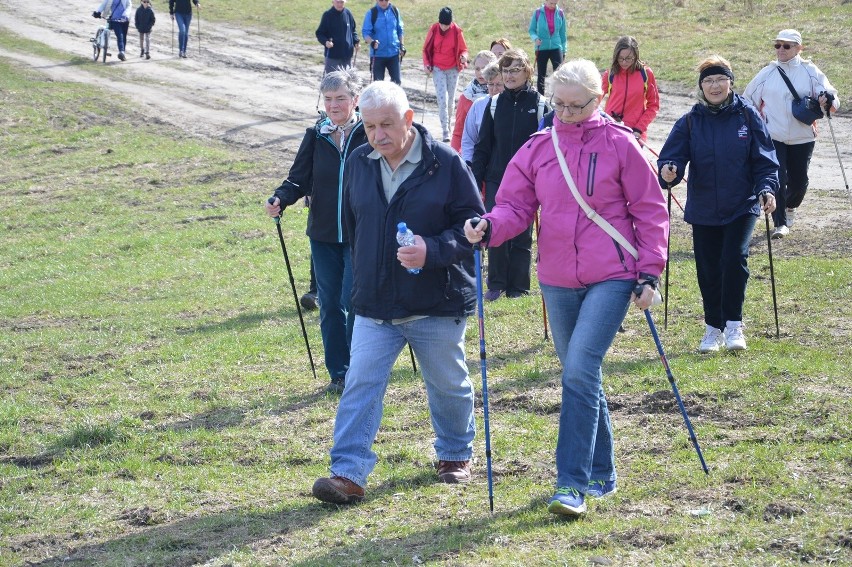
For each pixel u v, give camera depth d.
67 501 10.48
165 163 33.69
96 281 22.59
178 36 52.09
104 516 9.99
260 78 45.31
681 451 10.05
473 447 10.81
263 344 16.17
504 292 17.62
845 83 33.44
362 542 8.60
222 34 55.06
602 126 8.60
